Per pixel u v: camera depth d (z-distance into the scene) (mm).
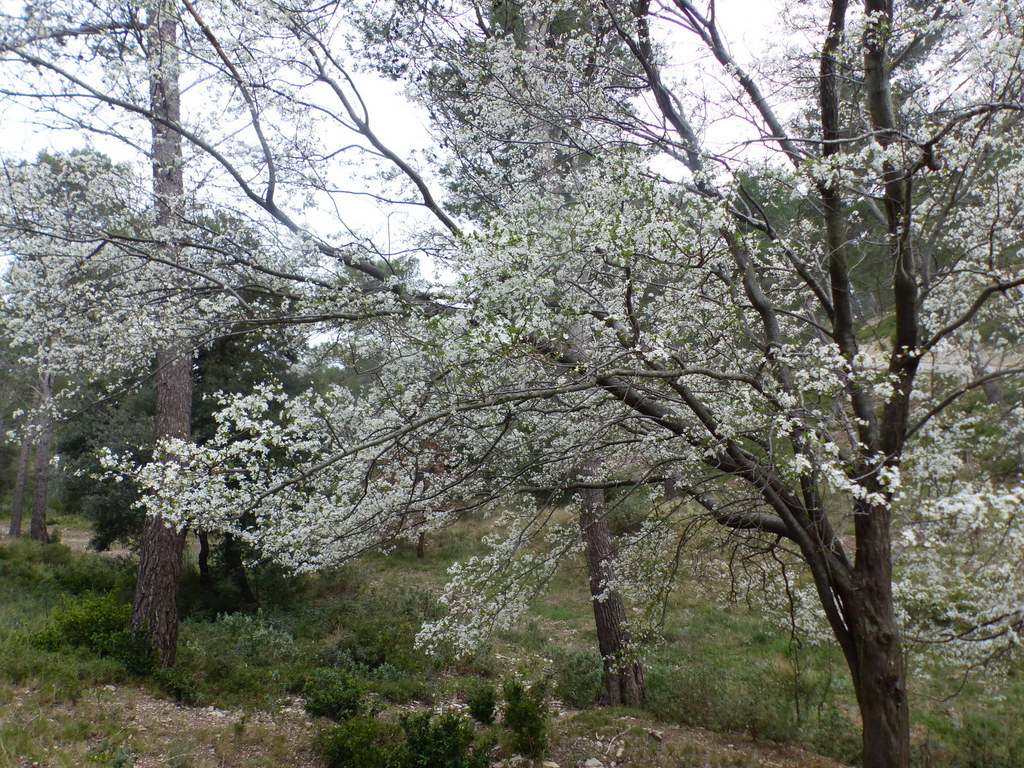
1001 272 4246
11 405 19734
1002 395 4555
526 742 6836
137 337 5113
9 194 4805
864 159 4254
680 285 4750
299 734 7227
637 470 6652
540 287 3969
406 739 6770
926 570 5363
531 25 6418
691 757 6824
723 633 10633
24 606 10992
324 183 5227
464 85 6117
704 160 4352
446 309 4465
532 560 5453
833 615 4508
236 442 3732
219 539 14102
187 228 5324
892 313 5695
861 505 4312
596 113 5496
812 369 3748
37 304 5246
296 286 5039
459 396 4164
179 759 5934
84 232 4953
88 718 6500
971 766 6281
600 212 3941
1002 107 3389
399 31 5406
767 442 4191
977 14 3707
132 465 3766
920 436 4531
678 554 5633
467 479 4934
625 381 4344
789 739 7383
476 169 6250
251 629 11219
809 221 5660
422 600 13266
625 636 8523
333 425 4156
